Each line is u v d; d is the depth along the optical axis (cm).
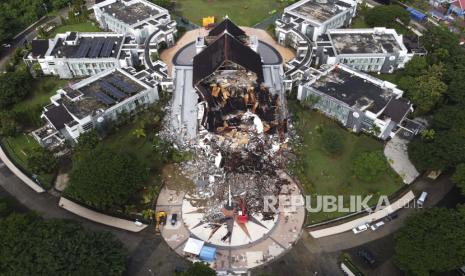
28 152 13162
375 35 17150
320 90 14125
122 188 10656
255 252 10538
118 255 9400
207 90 14000
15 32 18800
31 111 13825
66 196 11931
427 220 9894
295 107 14712
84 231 9756
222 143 12825
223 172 12156
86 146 12250
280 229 11050
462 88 14200
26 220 9881
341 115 13875
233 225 11112
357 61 16062
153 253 10538
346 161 12794
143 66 16600
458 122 12725
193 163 12531
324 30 17950
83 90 14288
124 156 11412
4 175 12600
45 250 9094
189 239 10550
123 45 16562
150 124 13850
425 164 11881
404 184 12188
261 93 14112
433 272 9894
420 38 17012
